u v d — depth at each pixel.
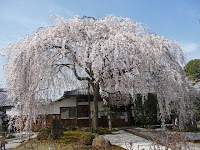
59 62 9.03
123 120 15.23
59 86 9.98
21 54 7.50
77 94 15.12
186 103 8.73
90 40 8.44
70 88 11.16
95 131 9.59
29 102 7.30
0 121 13.23
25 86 7.18
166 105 7.79
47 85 8.28
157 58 7.86
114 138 8.57
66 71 10.48
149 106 12.34
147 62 7.45
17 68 7.30
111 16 9.67
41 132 9.27
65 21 8.59
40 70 7.56
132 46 7.48
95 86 9.97
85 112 15.44
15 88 7.15
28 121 7.48
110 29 8.65
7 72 7.76
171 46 8.94
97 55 7.39
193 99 9.30
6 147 8.22
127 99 13.06
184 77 8.76
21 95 7.21
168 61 8.36
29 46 7.54
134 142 7.28
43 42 7.82
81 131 11.09
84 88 13.64
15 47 8.09
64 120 15.26
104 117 15.12
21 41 8.39
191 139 7.32
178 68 8.39
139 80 7.68
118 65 8.02
